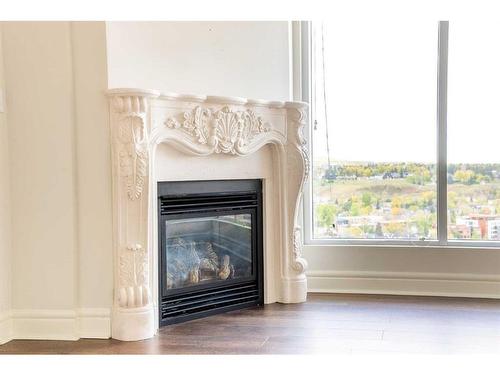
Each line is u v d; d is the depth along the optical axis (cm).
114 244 357
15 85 355
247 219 435
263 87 440
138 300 358
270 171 442
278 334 365
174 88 391
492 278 458
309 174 476
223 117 397
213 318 405
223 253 423
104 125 355
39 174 356
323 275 482
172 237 395
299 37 477
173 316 392
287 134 439
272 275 446
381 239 482
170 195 386
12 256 361
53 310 359
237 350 334
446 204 471
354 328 376
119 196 354
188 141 380
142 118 349
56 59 352
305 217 489
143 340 356
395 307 429
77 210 360
